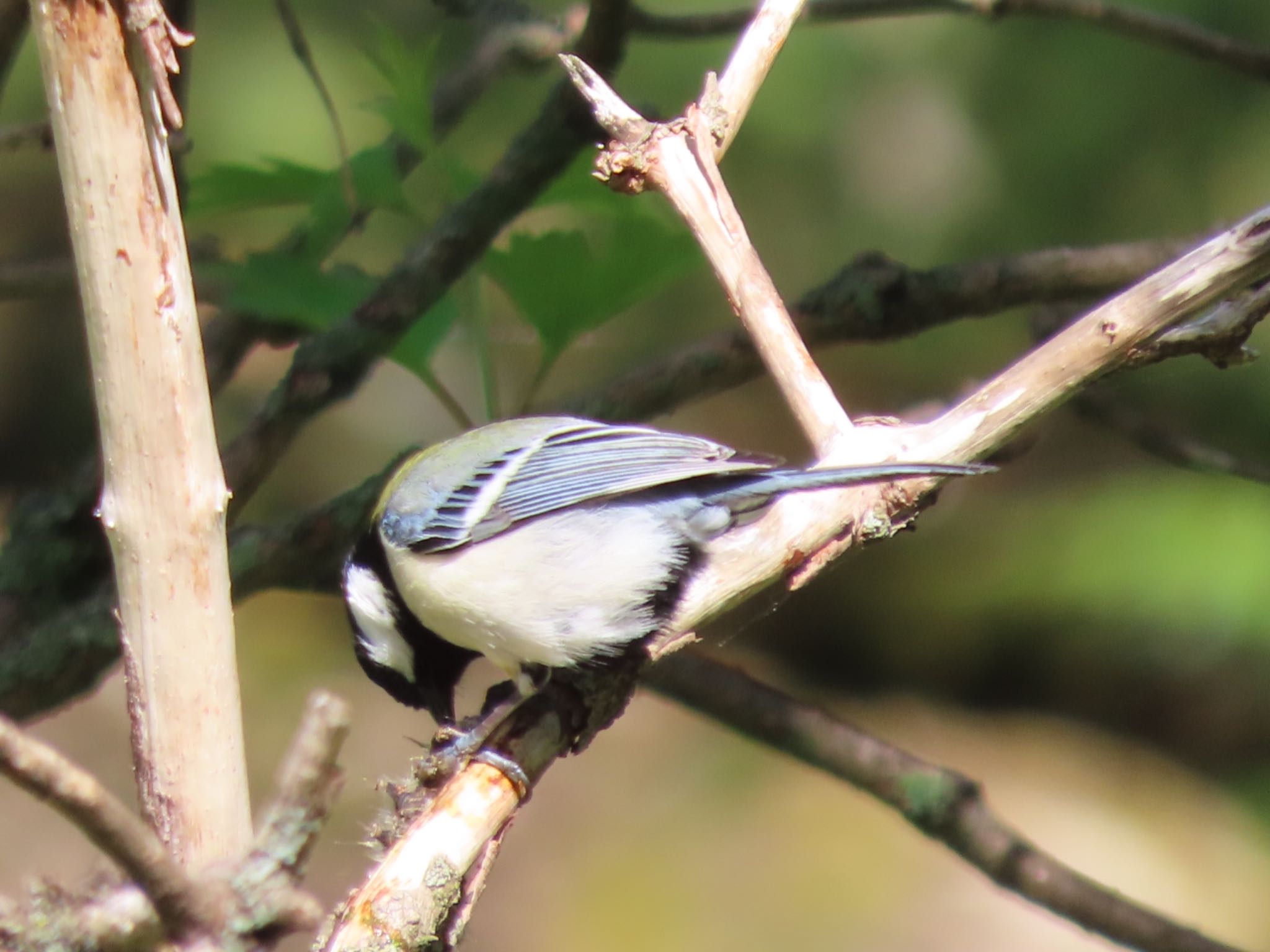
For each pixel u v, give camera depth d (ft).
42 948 13.01
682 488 24.49
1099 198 62.03
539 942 51.72
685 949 51.55
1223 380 60.39
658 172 21.30
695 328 66.44
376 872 17.47
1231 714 63.82
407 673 26.25
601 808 58.70
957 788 27.25
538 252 27.30
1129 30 31.73
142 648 16.08
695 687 27.99
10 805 48.49
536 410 29.40
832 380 66.74
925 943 52.54
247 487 27.91
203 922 13.19
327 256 30.14
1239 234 19.20
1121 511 65.00
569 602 23.65
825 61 61.87
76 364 70.44
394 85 28.14
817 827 58.13
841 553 21.35
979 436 20.49
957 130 63.00
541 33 34.78
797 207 64.90
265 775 54.03
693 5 55.67
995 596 66.64
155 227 15.64
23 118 56.03
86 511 29.01
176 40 15.42
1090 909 26.11
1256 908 56.85
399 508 25.00
